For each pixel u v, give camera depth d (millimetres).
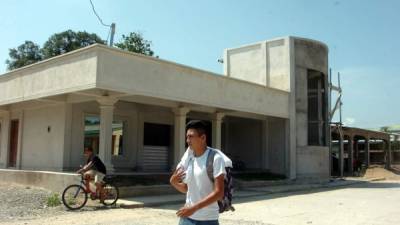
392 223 11414
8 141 23453
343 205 15453
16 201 14391
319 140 28656
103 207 13844
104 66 15695
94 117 20625
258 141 28734
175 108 20703
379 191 21906
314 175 27797
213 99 20812
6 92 20953
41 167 20609
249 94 23516
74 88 16422
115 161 21312
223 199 4402
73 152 19562
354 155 46875
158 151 23859
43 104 20547
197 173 4473
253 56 29156
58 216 11984
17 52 52312
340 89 34438
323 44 29422
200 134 4543
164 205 14953
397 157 55375
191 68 19406
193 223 4379
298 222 11477
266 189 21500
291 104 27109
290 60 27391
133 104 22219
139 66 16984
